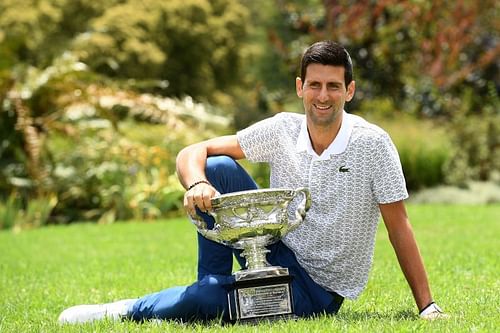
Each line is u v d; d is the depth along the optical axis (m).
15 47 14.71
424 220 11.91
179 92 25.92
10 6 23.11
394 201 4.54
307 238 4.62
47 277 7.36
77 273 7.49
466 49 21.05
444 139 18.11
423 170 17.28
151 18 24.61
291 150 4.61
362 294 5.62
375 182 4.54
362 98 20.64
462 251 8.36
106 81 15.38
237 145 4.68
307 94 4.41
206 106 21.06
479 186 17.39
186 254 8.72
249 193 4.23
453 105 20.17
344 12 21.72
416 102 20.30
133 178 14.54
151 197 14.38
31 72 14.58
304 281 4.66
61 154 14.76
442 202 16.23
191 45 25.89
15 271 7.89
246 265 4.46
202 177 4.42
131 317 4.61
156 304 4.54
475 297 5.36
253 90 24.98
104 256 8.91
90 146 14.78
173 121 15.32
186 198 4.34
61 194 14.32
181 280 6.73
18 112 14.01
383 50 20.86
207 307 4.43
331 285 4.68
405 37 21.00
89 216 14.18
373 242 4.69
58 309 5.61
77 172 14.45
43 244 10.49
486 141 18.28
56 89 14.58
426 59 20.45
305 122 4.64
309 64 4.40
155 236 10.91
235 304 4.33
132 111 15.09
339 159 4.52
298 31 23.67
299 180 4.59
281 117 4.68
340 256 4.61
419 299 4.61
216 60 26.42
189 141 15.68
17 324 4.86
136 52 23.75
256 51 26.41
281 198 4.28
